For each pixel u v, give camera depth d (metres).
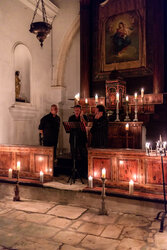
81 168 6.12
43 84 9.41
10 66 7.74
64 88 9.97
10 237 3.35
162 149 4.05
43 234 3.44
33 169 5.65
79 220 3.92
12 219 3.95
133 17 8.49
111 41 8.89
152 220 3.90
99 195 4.60
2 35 7.40
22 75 8.80
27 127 8.55
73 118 5.88
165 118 7.56
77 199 4.78
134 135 6.66
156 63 7.96
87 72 9.09
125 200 4.38
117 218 4.01
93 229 3.58
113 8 8.82
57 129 6.49
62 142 10.06
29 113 8.51
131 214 4.21
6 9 7.53
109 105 7.54
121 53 8.72
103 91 9.04
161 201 4.11
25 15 8.41
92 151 4.97
